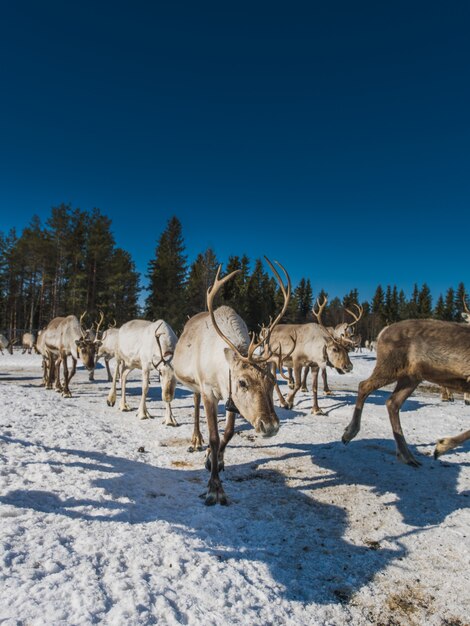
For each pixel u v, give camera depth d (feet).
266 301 185.47
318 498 14.65
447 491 15.51
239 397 12.75
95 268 133.59
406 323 18.51
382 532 12.30
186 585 8.52
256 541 11.26
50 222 132.98
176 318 139.33
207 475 16.63
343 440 19.27
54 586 7.59
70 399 36.40
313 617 8.31
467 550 11.34
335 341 31.86
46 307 150.61
